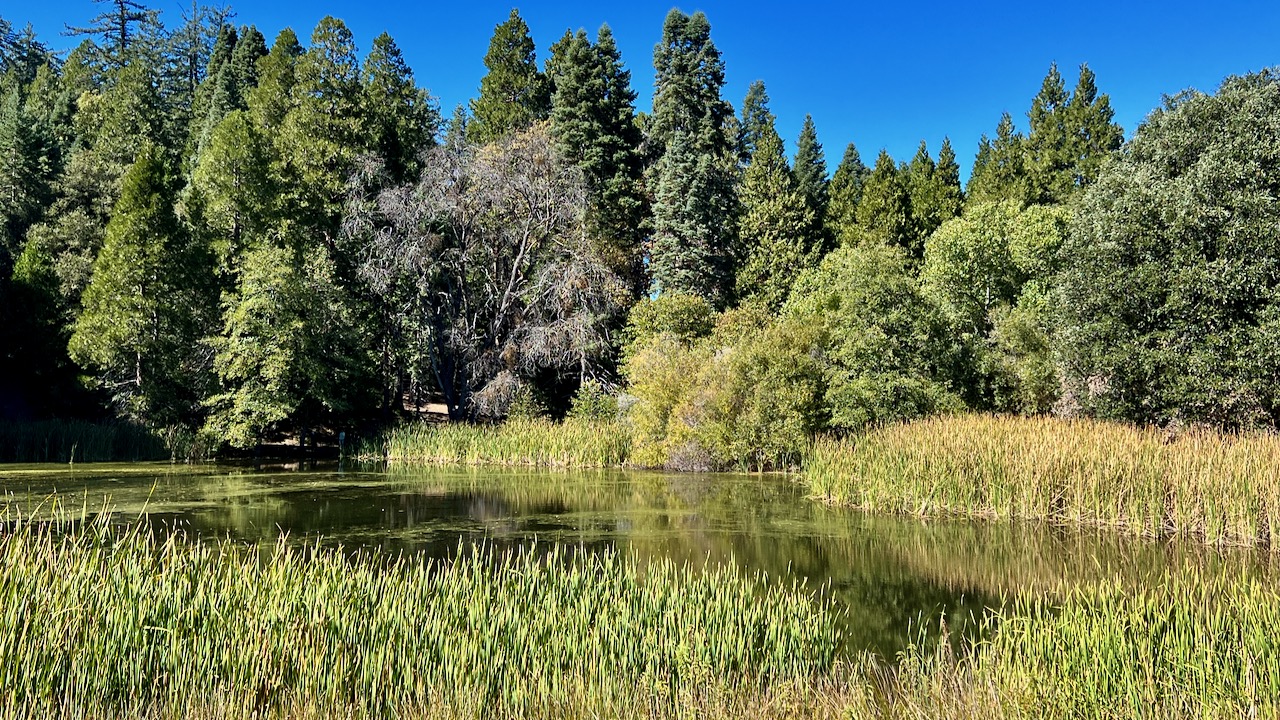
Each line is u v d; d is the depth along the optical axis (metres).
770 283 39.81
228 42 61.72
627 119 44.78
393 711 5.66
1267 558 11.54
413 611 6.84
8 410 31.11
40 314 32.31
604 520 14.79
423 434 28.00
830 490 17.44
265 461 26.58
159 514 14.98
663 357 25.50
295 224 32.72
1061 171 46.84
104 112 47.06
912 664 7.11
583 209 33.38
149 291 29.11
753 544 12.66
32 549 7.25
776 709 5.81
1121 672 5.96
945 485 15.53
